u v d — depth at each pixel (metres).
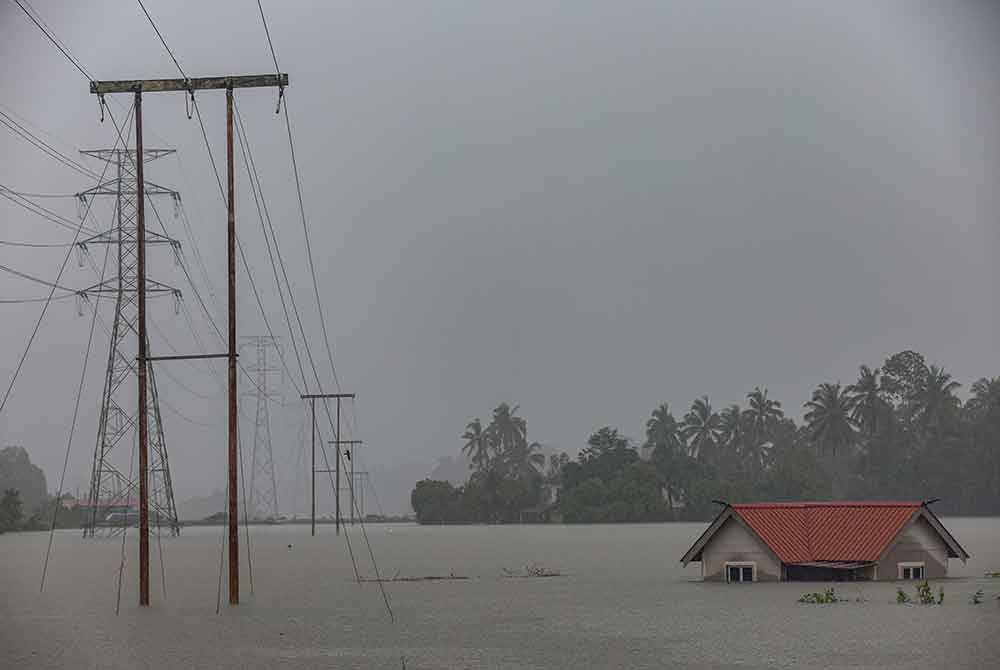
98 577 115.00
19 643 63.34
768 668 52.06
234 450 79.56
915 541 91.50
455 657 57.38
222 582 108.00
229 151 78.56
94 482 170.50
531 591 95.12
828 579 90.62
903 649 56.38
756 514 92.69
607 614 74.81
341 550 177.88
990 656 54.09
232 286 77.31
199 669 54.62
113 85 78.12
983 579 92.75
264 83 78.56
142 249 77.62
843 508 93.06
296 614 77.31
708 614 72.12
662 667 53.12
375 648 60.69
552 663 55.00
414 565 136.50
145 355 77.94
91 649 61.00
